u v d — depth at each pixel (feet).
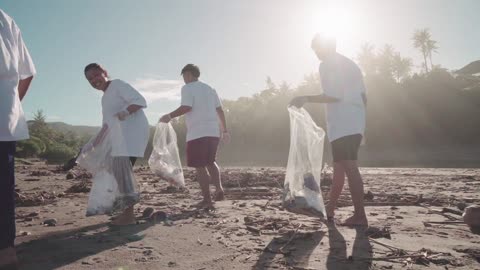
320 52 12.58
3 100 7.95
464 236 10.58
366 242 9.98
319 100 12.27
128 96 12.39
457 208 15.42
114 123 12.35
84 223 13.01
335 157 12.46
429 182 28.45
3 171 7.82
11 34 8.38
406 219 13.07
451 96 175.52
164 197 19.58
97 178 12.13
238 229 11.67
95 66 12.54
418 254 8.77
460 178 32.27
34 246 9.89
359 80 12.59
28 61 8.91
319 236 10.68
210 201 16.51
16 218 14.06
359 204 12.15
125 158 12.28
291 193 12.25
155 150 16.12
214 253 9.18
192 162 16.38
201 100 16.49
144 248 9.67
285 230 11.35
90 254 9.16
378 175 37.63
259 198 19.12
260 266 8.20
